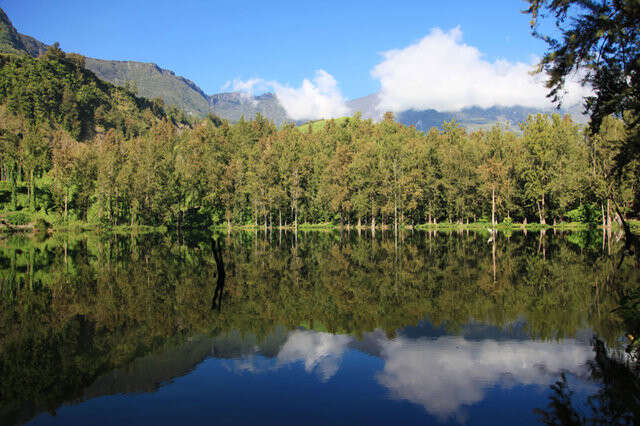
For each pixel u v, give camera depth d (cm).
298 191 9069
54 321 1450
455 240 5062
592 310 1483
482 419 714
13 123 12438
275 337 1241
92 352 1132
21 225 8538
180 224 9488
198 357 1077
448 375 930
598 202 6662
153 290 1991
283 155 10662
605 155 5759
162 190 9250
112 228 9025
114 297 1842
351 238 5916
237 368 998
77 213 9562
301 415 744
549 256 3114
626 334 1202
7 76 18575
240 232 8512
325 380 913
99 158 10156
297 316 1479
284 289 1977
